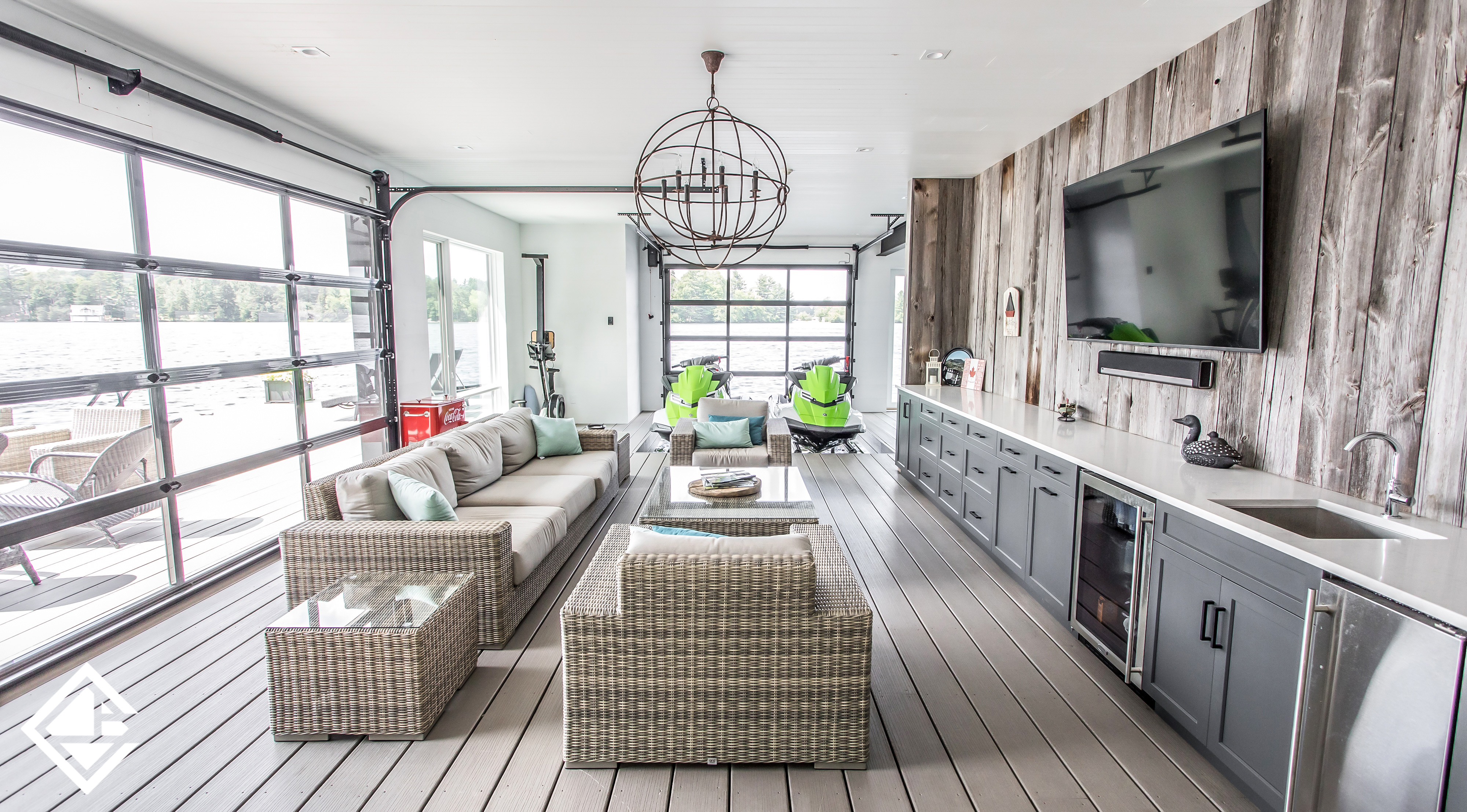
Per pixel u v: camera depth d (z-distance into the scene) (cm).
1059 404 395
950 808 179
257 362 368
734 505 328
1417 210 187
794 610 188
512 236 809
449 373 645
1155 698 222
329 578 259
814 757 195
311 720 205
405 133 420
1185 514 205
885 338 1021
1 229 238
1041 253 429
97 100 270
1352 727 145
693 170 525
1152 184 289
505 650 264
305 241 415
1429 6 183
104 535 349
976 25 262
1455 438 179
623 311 850
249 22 260
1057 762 198
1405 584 139
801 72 315
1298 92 229
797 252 1005
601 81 327
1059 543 287
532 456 453
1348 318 211
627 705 193
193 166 319
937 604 311
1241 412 258
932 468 484
